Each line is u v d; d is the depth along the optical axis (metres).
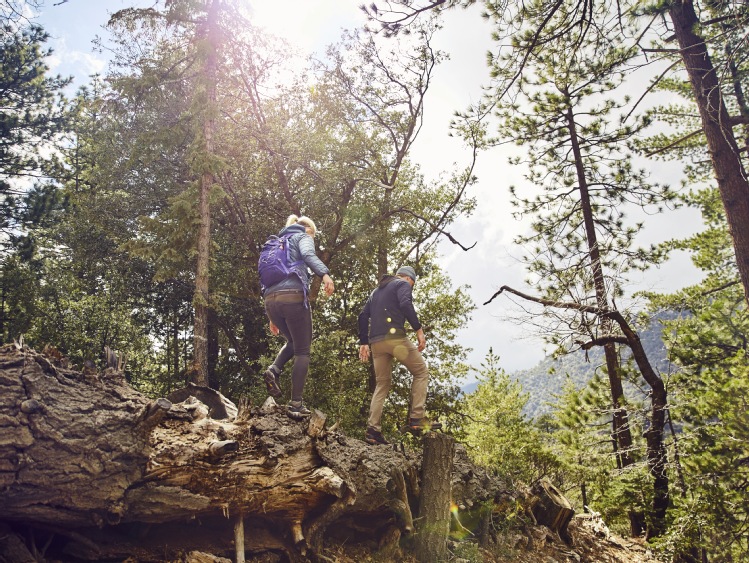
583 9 7.75
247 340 20.84
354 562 5.12
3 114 22.23
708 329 16.14
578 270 13.35
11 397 3.37
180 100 16.73
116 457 3.62
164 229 13.61
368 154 19.09
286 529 4.81
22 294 19.55
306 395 12.12
